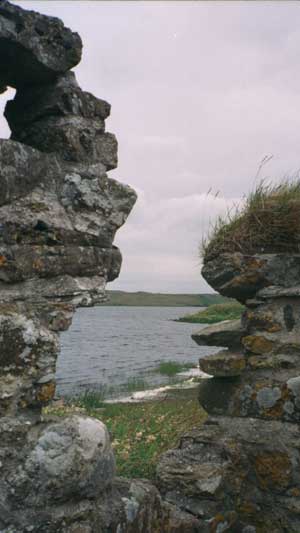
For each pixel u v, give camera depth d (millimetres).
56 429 2049
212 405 3619
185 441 3514
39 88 2365
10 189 2055
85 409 7648
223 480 3158
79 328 56906
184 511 3082
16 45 2092
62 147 2303
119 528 2193
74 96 2303
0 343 1959
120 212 2473
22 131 2449
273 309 3434
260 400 3355
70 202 2275
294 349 3303
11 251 2021
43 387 2082
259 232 3568
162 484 3223
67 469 2033
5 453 1926
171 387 11391
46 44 2178
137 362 20484
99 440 2150
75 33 2277
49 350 2102
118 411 7305
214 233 3766
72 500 2070
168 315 119875
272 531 3201
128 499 2297
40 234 2131
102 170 2432
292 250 3512
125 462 4160
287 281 3422
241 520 3287
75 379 14977
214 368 3480
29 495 1947
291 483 3166
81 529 2057
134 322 77812
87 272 2301
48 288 2139
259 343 3418
